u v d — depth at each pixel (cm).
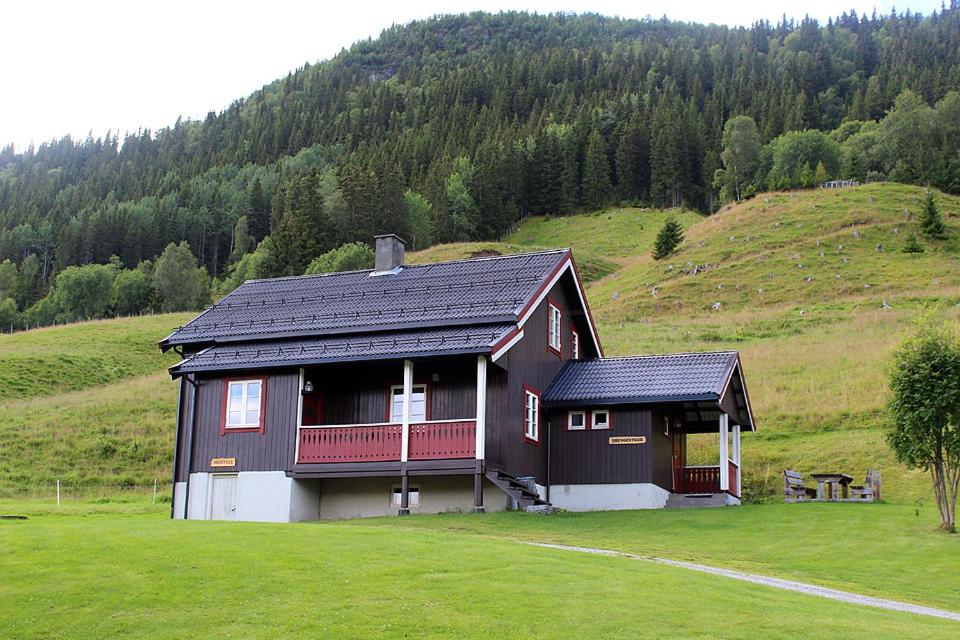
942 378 2547
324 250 13812
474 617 1439
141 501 4050
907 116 15362
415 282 3453
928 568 2123
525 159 19150
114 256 16962
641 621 1434
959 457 2550
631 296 8456
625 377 3297
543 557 1841
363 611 1465
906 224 9362
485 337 2897
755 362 5200
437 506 2992
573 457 3219
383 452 2953
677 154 18500
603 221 17400
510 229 17838
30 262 17850
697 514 2856
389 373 3180
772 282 8100
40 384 6438
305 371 3131
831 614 1550
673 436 3488
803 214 10219
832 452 3838
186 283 13825
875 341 5331
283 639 1360
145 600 1508
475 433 2856
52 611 1464
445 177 18762
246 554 1741
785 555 2242
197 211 19912
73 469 4650
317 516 3100
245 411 3127
